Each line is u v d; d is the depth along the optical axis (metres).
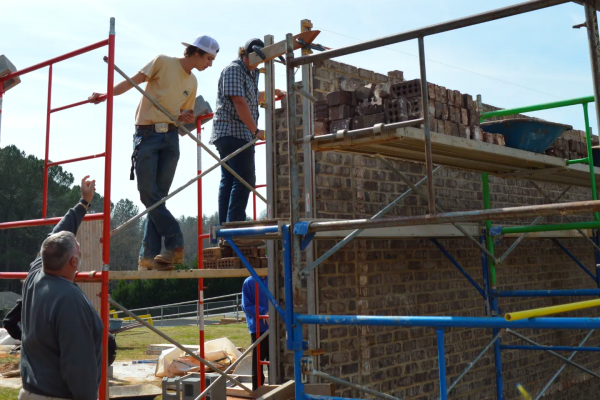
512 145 5.31
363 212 5.98
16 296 46.44
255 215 6.23
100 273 4.29
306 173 5.49
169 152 5.09
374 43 3.57
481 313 7.36
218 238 4.35
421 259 6.61
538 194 8.91
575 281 9.48
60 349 3.08
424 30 3.39
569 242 9.50
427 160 3.42
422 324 3.41
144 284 38.81
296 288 3.83
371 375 5.87
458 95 4.73
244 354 5.49
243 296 7.25
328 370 5.48
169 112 5.06
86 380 3.05
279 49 5.55
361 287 5.84
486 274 6.39
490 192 7.85
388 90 3.89
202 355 6.00
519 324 3.13
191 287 39.09
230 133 5.75
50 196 51.97
